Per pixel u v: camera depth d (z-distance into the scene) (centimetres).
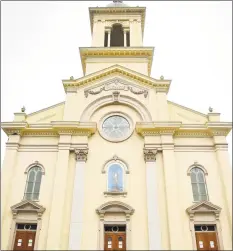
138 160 2012
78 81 2325
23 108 2264
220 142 2053
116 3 3269
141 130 2084
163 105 2223
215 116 2186
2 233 1767
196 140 2097
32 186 1944
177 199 1836
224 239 1745
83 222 1791
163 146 2028
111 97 2278
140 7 2973
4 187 1897
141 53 2619
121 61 2608
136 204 1847
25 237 1794
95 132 2128
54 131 2128
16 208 1831
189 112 2238
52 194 1881
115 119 2197
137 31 2873
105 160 2011
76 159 2005
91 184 1922
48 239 1720
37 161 2023
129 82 2348
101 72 2359
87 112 2212
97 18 2991
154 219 1780
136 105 2236
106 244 1762
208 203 1825
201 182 1952
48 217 1820
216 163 2008
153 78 2323
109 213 1816
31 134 2128
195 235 1783
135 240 1736
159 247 1697
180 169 1983
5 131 2114
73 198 1856
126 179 1939
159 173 1953
